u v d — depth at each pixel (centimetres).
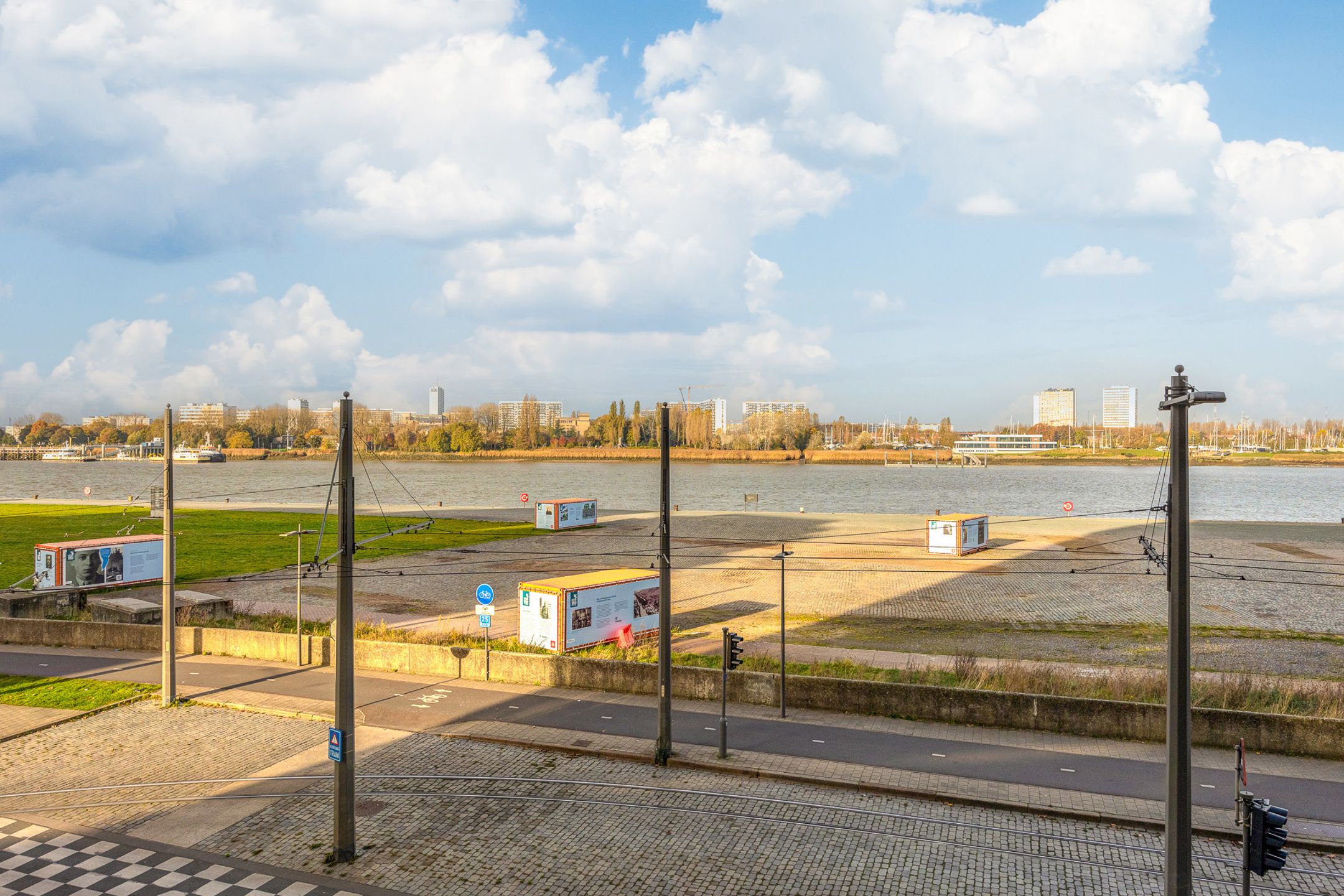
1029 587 5522
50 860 1869
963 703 2764
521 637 3881
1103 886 1753
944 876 1795
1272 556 6938
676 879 1781
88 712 2941
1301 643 4081
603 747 2567
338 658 1873
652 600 4175
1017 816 2105
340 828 1864
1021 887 1750
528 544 7662
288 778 2352
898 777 2323
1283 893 1734
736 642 2470
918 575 6003
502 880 1783
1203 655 3847
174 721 2872
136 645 3888
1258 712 2506
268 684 3281
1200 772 2355
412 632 4153
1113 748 2545
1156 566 6384
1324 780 2291
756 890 1736
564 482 19250
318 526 8994
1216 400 1390
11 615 4631
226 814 2109
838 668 3400
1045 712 2689
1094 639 4153
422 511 10950
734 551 7281
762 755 2486
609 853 1902
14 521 9556
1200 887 1755
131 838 1977
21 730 2745
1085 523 9469
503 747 2611
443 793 2248
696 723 2781
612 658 3538
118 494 14788
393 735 2697
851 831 2012
